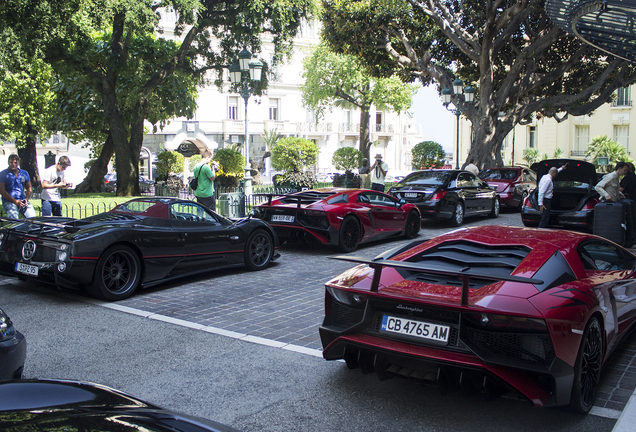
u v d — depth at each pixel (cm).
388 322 347
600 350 351
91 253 607
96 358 444
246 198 1527
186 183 2505
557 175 1183
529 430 315
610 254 441
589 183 1135
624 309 409
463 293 315
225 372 413
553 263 363
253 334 510
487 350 313
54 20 1580
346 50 2252
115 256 644
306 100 4081
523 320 304
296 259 947
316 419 333
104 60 2259
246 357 446
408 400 360
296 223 959
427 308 329
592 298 342
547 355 304
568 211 1130
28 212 928
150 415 179
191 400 362
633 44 1057
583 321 321
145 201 741
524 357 307
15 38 1500
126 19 1656
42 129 2766
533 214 1165
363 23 2086
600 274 394
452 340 323
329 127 5259
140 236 659
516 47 2300
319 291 693
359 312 362
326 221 942
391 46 2280
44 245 629
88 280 608
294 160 2478
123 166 2119
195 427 178
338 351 369
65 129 2484
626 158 3953
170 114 2491
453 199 1364
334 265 884
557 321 306
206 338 498
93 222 701
